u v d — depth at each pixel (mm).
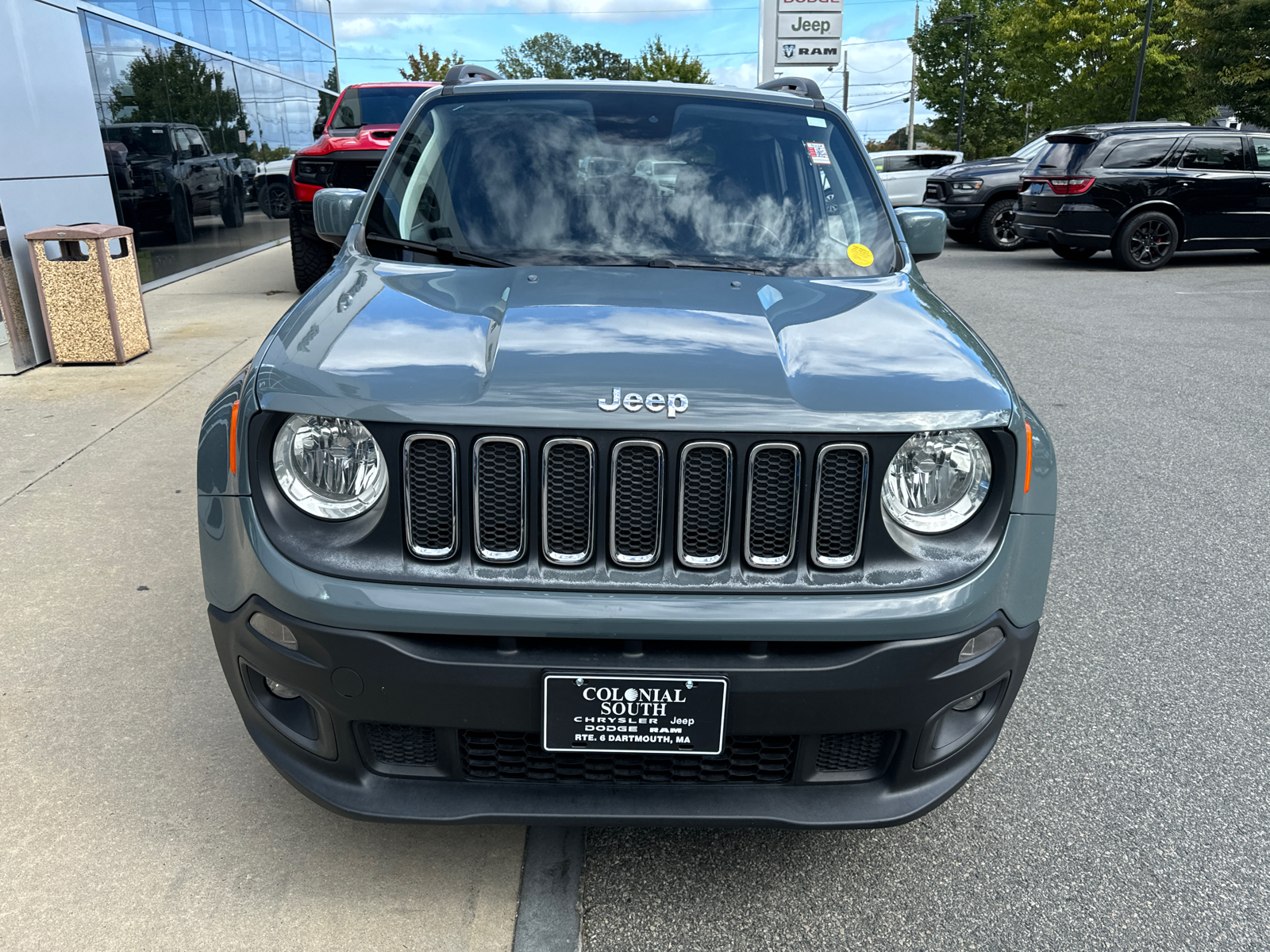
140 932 1970
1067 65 32531
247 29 13859
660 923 2047
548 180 2816
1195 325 8773
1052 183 12648
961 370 1943
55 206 6848
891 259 2742
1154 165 12289
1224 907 2125
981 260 14031
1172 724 2816
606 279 2391
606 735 1774
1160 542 4098
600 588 1746
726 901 2115
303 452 1799
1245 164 12430
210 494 1914
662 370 1838
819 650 1782
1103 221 12383
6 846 2205
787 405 1767
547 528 1761
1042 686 3018
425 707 1773
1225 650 3232
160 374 6348
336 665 1764
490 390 1760
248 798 2396
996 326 8758
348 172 8797
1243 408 6102
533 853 2248
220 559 1887
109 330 6508
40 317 6562
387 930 2000
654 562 1775
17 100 6410
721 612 1725
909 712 1823
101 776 2459
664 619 1713
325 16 18875
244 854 2205
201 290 10062
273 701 1975
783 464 1770
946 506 1850
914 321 2215
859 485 1789
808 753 1859
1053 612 3486
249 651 1867
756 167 2908
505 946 1969
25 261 6410
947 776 1965
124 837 2248
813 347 2002
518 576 1758
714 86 3258
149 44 10383
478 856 2230
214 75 12383
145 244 10109
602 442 1729
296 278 9703
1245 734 2775
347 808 1874
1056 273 12492
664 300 2227
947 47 46906
